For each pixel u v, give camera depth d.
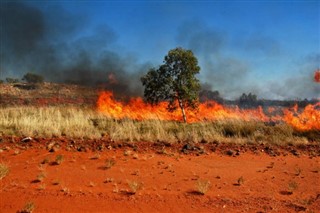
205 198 6.51
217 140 11.66
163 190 6.85
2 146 9.77
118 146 10.33
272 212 5.96
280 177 7.92
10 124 12.68
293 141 11.86
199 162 9.05
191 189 6.96
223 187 7.15
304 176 8.04
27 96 47.81
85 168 8.09
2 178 7.16
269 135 12.80
